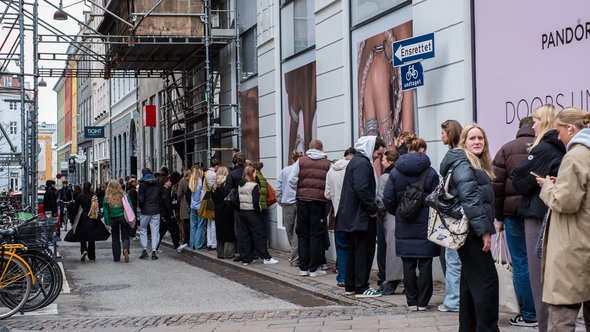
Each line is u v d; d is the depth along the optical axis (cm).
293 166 1287
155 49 2369
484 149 668
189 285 1276
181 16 2219
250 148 2047
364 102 1352
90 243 1731
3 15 1867
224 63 2294
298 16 1661
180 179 2041
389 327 781
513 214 732
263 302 1068
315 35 1544
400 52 1102
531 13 914
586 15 827
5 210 1603
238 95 2138
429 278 870
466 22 1034
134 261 1706
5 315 964
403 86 1114
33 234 1048
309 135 1611
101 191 2822
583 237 543
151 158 3681
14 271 976
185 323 877
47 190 2759
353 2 1390
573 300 545
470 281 654
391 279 998
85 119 7031
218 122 2358
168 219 1920
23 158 1844
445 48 1080
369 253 1011
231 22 2216
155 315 952
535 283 679
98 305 1088
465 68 1032
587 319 574
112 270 1532
